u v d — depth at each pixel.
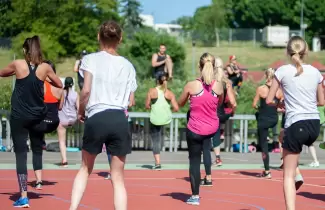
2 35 70.06
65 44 62.50
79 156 18.52
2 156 18.17
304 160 18.84
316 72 8.73
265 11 102.62
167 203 10.66
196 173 10.52
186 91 10.45
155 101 15.33
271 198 11.38
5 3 70.88
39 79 9.87
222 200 11.05
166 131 22.62
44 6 62.53
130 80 7.91
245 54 72.25
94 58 7.82
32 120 9.85
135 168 15.80
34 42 9.86
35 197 10.91
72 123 15.36
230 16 107.56
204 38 79.81
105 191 11.76
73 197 7.82
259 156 19.62
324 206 10.67
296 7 99.81
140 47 48.34
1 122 20.11
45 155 18.70
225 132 21.16
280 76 8.70
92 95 7.75
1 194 11.20
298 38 8.87
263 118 14.03
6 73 9.88
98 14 64.44
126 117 7.81
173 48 48.34
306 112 8.55
